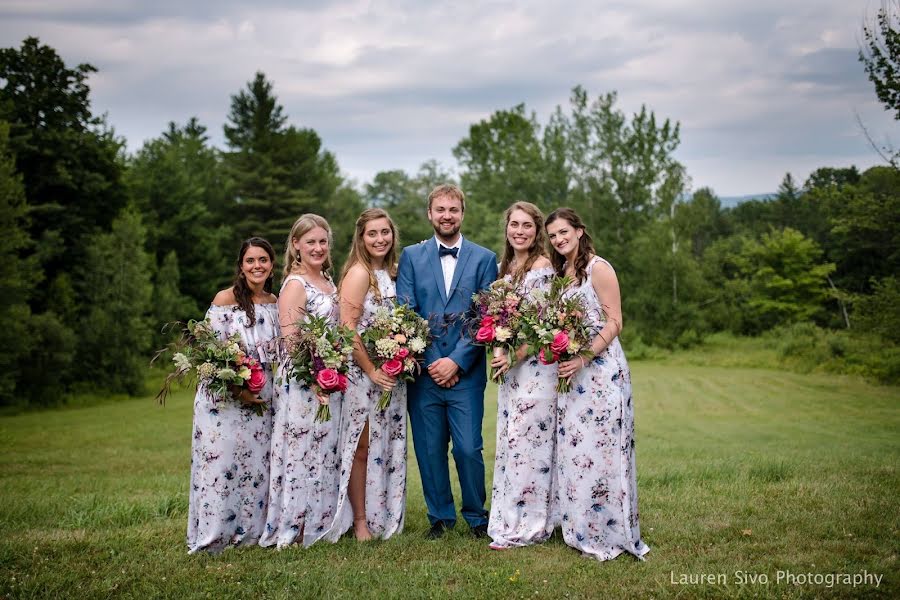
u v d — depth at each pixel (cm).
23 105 2948
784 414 1855
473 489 516
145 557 460
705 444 1194
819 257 4903
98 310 2873
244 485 492
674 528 491
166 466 1062
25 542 488
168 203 4447
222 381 470
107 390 2878
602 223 4716
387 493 517
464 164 5991
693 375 3119
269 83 5006
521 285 507
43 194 3048
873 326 2434
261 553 470
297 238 512
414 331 498
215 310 498
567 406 472
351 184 6550
